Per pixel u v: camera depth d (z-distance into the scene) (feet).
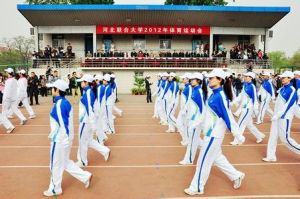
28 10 99.76
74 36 112.88
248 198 21.11
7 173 26.03
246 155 31.19
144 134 40.65
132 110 63.52
